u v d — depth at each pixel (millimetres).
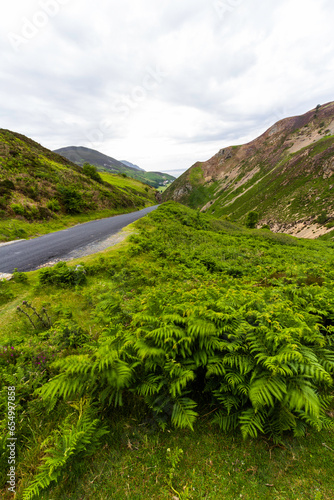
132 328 3910
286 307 3902
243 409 2549
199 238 20203
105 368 2682
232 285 7234
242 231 31953
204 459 2244
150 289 7582
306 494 1898
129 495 1992
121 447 2398
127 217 34500
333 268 10242
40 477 2020
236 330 2932
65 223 25406
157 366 2945
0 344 4934
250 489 1973
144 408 2746
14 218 20922
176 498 1953
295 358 2521
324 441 2309
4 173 25828
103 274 10328
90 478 2129
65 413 2889
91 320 6344
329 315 4090
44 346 4621
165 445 2393
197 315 3283
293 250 20875
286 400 2246
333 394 2828
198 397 2883
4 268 11484
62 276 8844
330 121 179875
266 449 2291
